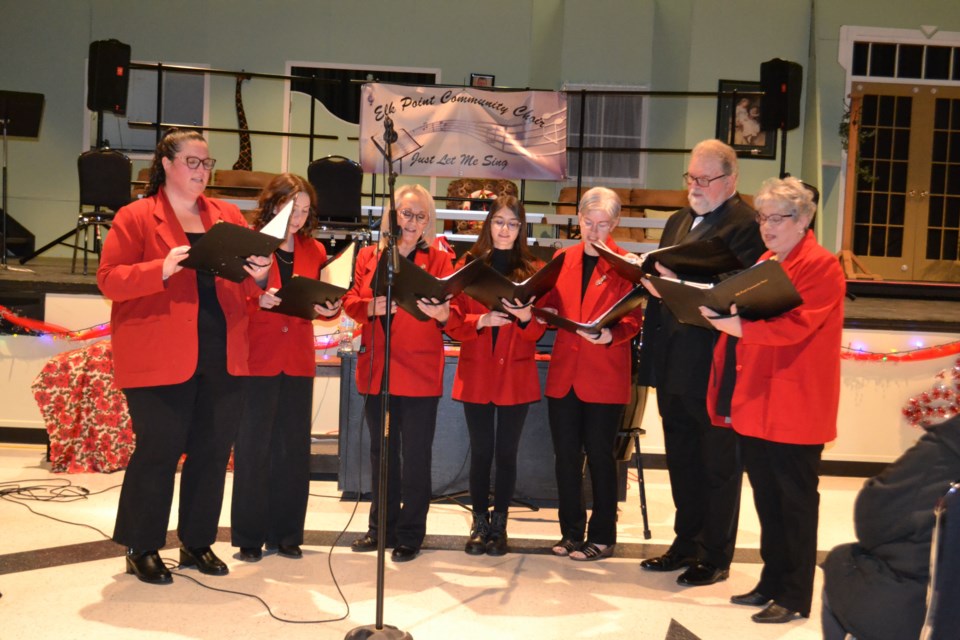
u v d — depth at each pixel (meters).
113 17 10.04
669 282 3.12
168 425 3.40
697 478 3.87
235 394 3.53
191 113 10.18
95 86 7.17
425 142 7.05
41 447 5.92
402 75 10.30
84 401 5.35
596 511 4.02
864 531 2.10
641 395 4.30
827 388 3.28
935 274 10.21
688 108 10.05
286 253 3.78
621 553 4.14
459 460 5.05
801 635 3.22
